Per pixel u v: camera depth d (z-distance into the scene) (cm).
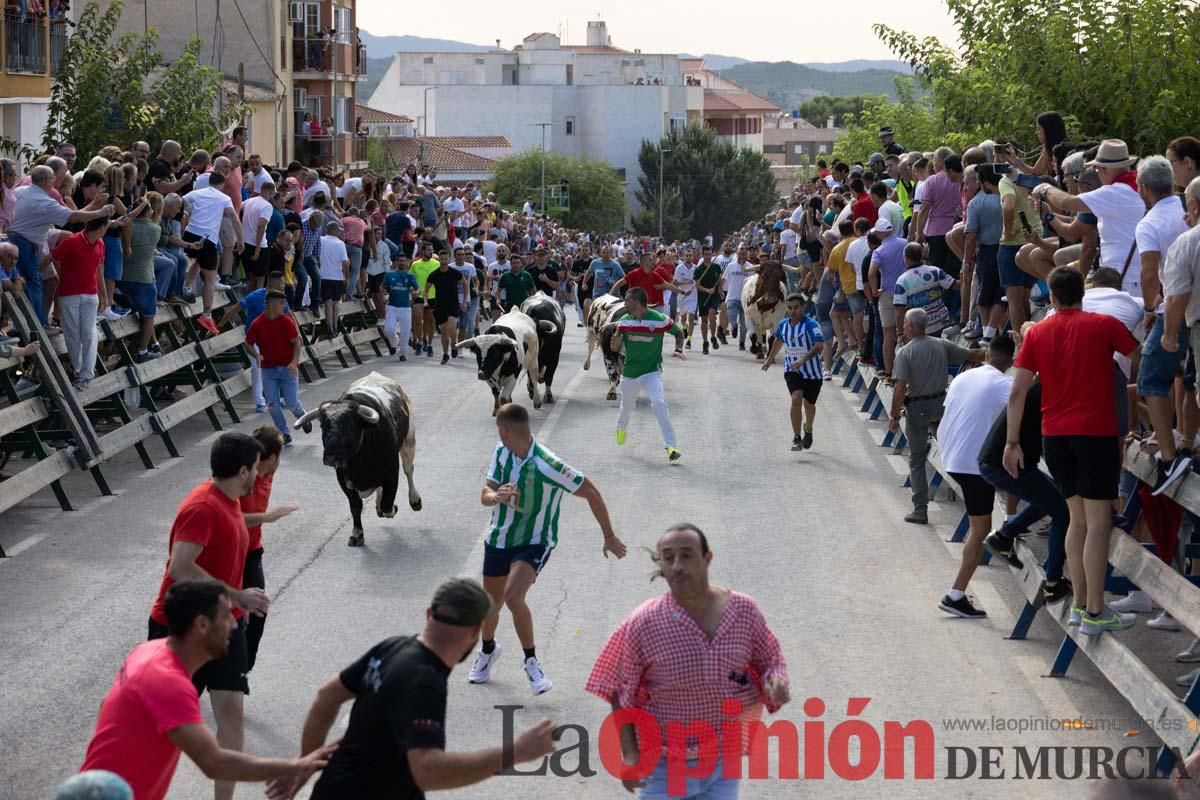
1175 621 1013
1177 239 816
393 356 2506
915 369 1296
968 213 1448
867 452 1659
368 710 524
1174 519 949
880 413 1883
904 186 2066
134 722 535
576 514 1338
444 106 11725
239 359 1961
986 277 1446
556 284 2695
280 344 1631
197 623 552
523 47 13075
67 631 1005
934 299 1596
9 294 1379
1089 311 922
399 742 513
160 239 1764
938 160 1711
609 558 1187
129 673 544
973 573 1105
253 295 1722
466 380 2200
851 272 2006
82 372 1486
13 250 1352
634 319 1574
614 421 1845
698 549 584
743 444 1698
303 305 2228
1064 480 861
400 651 533
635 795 747
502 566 888
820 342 1611
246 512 833
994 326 1452
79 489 1449
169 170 1838
